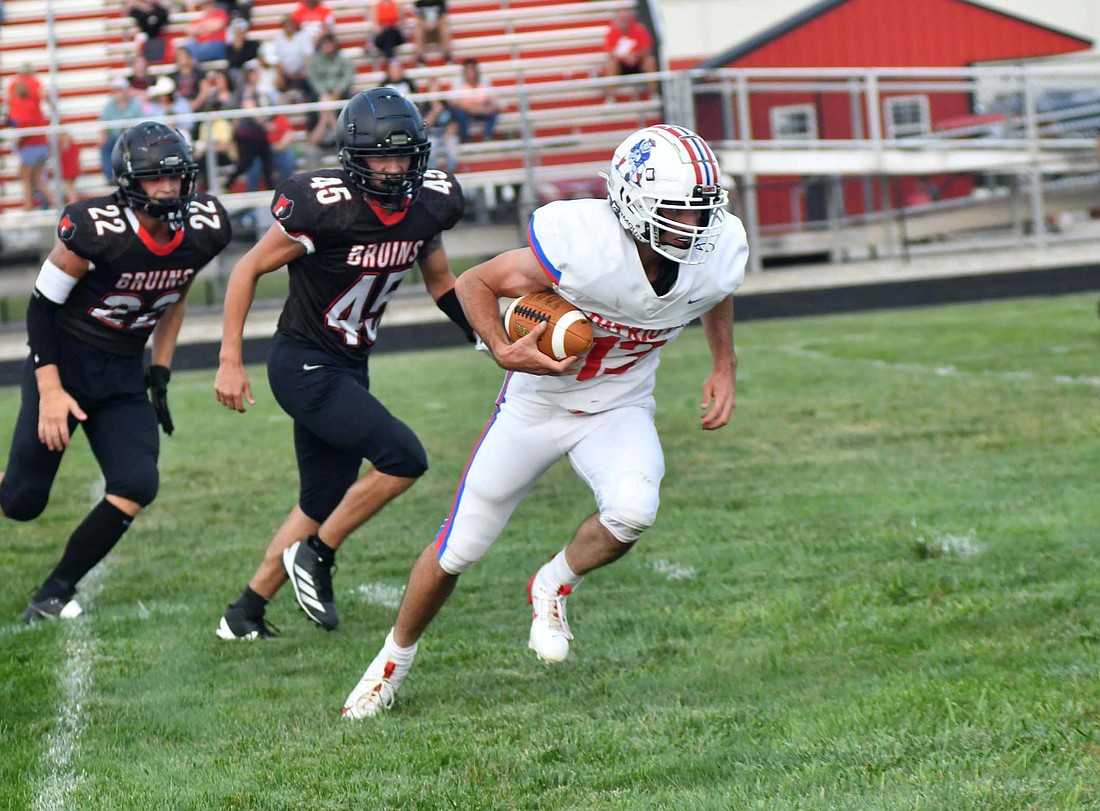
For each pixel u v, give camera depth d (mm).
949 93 45250
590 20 44656
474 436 20281
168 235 11336
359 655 10289
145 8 40312
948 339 27672
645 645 10102
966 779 7020
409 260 10578
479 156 37688
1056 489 14203
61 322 11516
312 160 36531
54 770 8023
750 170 39625
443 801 7262
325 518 10945
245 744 8406
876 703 8312
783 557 12328
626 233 8305
